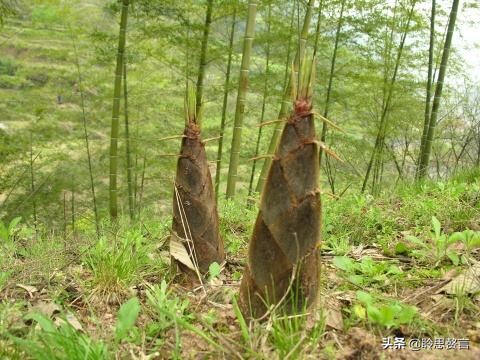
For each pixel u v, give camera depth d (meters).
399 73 10.73
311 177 1.84
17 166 8.59
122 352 1.90
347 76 10.05
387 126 10.53
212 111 10.55
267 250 1.90
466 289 2.24
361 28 9.62
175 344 1.94
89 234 4.18
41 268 2.79
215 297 2.41
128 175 8.72
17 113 9.48
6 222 7.75
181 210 2.61
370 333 1.93
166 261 2.96
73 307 2.36
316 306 1.96
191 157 2.58
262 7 8.62
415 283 2.51
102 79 9.86
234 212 4.52
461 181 5.67
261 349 1.76
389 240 3.38
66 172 9.27
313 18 10.11
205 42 8.12
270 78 9.83
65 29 9.64
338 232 3.63
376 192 7.36
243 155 11.06
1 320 2.01
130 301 1.93
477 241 2.61
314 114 1.82
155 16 8.00
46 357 1.68
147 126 9.81
